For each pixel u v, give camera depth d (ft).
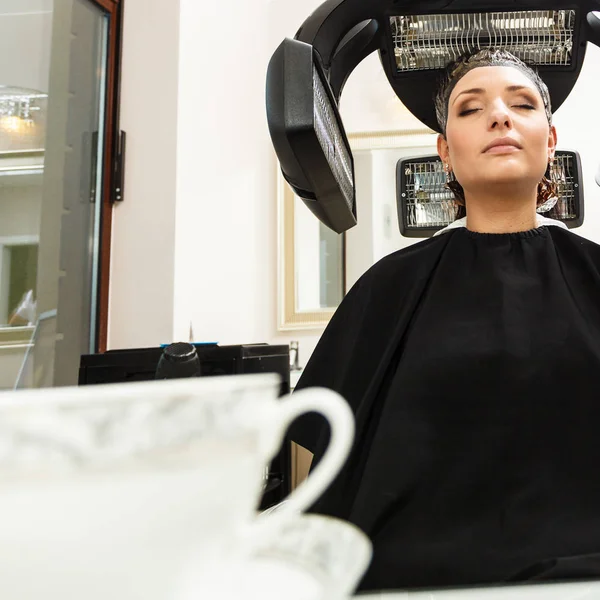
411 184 4.82
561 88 3.36
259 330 7.33
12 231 5.07
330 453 0.69
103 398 0.56
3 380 4.93
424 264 2.71
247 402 0.63
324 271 7.38
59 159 5.60
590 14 3.14
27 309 5.18
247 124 7.46
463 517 2.00
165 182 5.97
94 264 5.96
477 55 2.99
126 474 0.55
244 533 0.67
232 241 6.91
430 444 2.15
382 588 1.80
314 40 2.90
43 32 5.43
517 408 2.15
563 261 2.64
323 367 2.72
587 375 2.18
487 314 2.43
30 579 0.54
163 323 5.80
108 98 6.14
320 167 2.51
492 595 0.87
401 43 3.29
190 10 6.34
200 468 0.58
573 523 1.88
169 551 0.58
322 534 0.83
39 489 0.53
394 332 2.53
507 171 2.70
